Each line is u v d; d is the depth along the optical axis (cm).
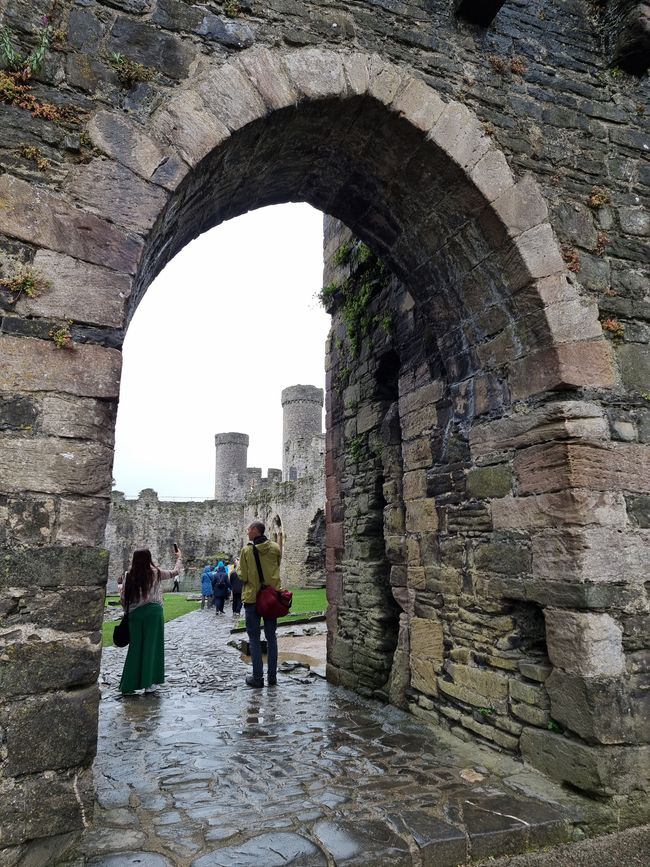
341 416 677
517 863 277
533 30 435
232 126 338
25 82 304
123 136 316
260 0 363
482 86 409
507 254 396
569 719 340
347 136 400
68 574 268
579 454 360
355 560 609
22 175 294
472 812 305
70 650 262
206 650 861
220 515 3036
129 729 452
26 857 243
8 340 276
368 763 376
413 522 505
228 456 3675
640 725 334
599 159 429
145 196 314
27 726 250
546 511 371
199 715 492
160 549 2942
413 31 398
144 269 347
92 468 281
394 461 554
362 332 639
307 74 359
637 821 318
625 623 347
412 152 396
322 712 499
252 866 250
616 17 447
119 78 323
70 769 255
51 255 290
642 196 434
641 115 450
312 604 1509
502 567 402
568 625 348
